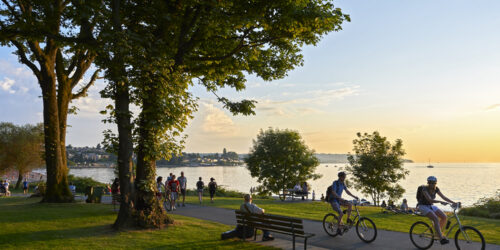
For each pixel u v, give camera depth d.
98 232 10.45
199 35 12.77
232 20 11.80
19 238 9.48
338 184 10.43
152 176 11.80
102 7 11.49
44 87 19.58
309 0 12.02
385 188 29.92
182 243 9.19
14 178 55.00
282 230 8.77
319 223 13.25
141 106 12.02
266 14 12.38
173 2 12.43
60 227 11.23
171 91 11.30
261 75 16.05
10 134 51.62
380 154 30.55
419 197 8.85
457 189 86.00
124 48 10.49
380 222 13.77
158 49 11.73
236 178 147.00
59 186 19.78
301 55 15.74
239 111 13.34
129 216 11.20
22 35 12.07
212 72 14.95
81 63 21.05
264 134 43.09
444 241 8.38
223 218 14.27
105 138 11.55
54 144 19.75
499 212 21.33
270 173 40.12
